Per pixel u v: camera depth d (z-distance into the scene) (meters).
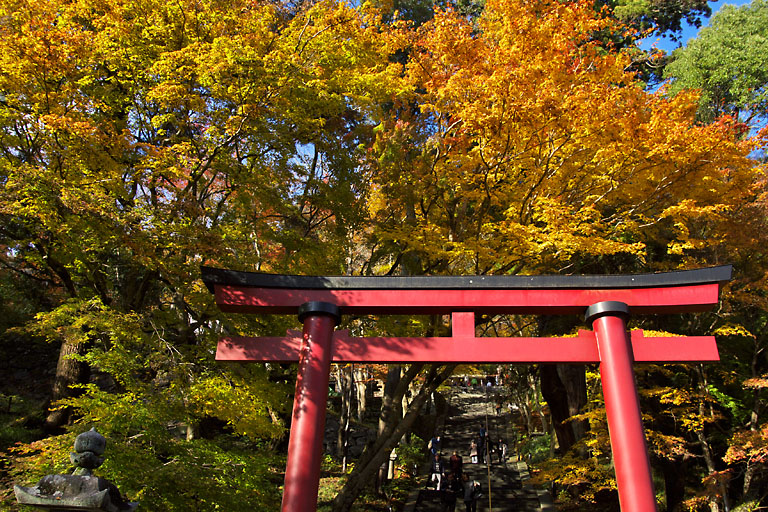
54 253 12.02
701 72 25.66
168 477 8.53
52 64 10.88
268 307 8.52
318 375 7.74
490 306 8.37
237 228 12.97
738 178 13.32
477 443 29.27
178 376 10.74
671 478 18.45
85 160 11.74
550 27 12.67
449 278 8.47
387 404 17.27
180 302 13.56
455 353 7.99
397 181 15.09
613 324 7.86
